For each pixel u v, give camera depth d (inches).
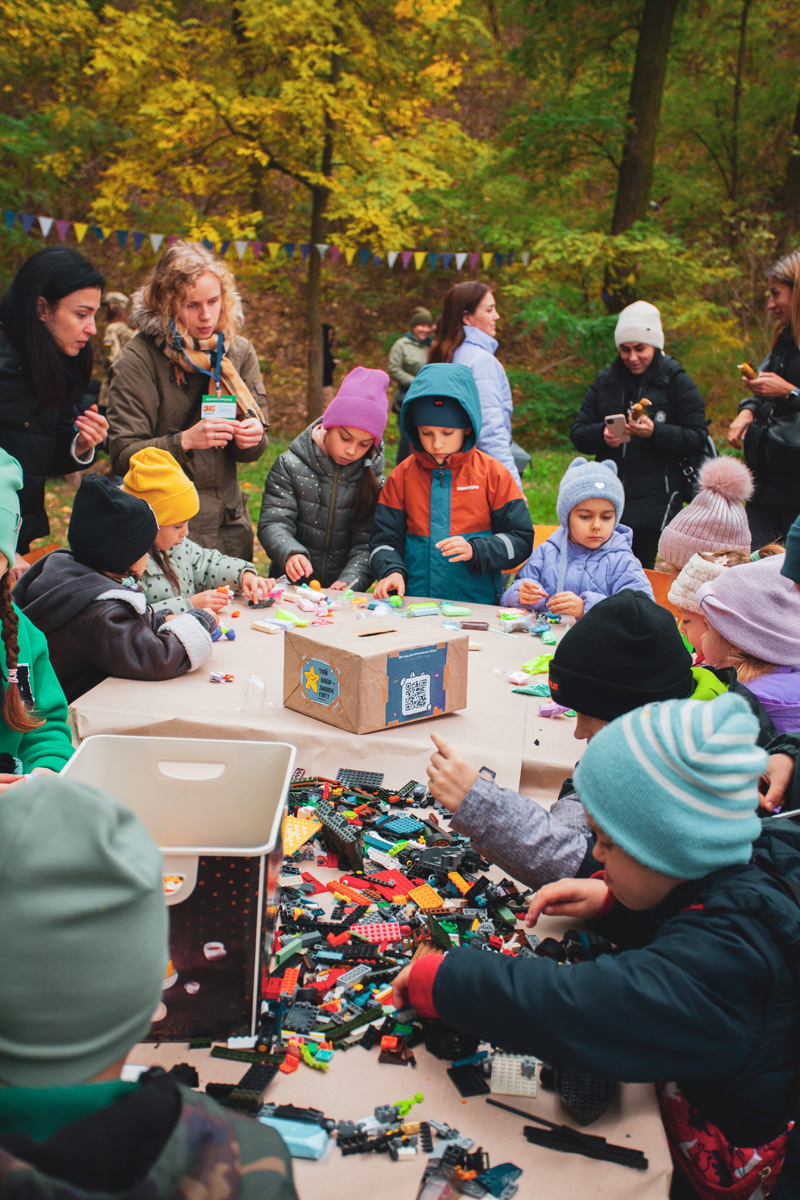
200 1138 30.5
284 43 378.0
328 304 572.4
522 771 82.5
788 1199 53.6
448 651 89.7
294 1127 46.1
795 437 163.8
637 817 47.4
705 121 538.0
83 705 89.4
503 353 562.9
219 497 146.0
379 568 141.1
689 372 462.6
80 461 138.1
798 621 85.6
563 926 64.1
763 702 85.0
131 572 102.8
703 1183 50.7
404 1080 50.6
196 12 453.1
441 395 135.0
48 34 369.1
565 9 461.4
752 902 46.8
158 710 89.0
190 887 49.4
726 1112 48.5
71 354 127.1
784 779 71.9
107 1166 28.8
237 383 143.0
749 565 87.4
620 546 130.2
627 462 184.7
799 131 518.0
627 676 67.7
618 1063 46.2
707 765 45.9
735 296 466.0
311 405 455.5
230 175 418.9
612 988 46.3
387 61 402.9
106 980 31.4
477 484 141.9
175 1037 52.5
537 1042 47.4
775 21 532.7
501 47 520.7
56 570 97.8
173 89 363.9
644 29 445.7
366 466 150.4
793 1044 47.1
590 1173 45.1
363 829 75.1
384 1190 43.2
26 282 122.0
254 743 63.1
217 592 114.7
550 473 406.9
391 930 62.6
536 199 482.6
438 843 73.8
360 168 411.8
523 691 99.2
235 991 51.6
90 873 31.1
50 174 429.4
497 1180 43.8
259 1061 51.1
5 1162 28.0
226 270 141.3
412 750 84.3
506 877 70.4
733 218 485.7
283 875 69.3
